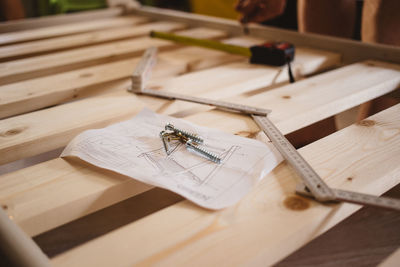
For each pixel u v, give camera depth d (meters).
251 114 0.74
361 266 0.70
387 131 0.67
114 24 1.71
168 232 0.44
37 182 0.55
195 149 0.60
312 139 1.25
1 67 1.11
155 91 0.89
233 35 1.52
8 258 0.37
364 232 0.78
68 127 0.74
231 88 0.92
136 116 0.75
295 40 1.31
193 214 0.47
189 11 3.05
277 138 0.64
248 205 0.48
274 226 0.44
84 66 1.16
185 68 1.12
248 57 1.19
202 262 0.40
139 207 0.75
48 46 1.35
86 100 0.88
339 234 0.78
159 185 0.51
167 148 0.62
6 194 0.52
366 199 0.47
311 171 0.53
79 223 0.78
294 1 1.85
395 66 1.03
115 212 0.78
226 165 0.56
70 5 2.50
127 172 0.55
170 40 1.37
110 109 0.82
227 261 0.40
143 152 0.61
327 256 0.73
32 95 0.90
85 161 0.60
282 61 1.05
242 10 1.42
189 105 0.85
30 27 1.69
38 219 0.49
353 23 1.54
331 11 1.47
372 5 1.22
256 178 0.53
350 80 0.93
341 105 0.82
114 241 0.43
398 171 0.55
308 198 0.49
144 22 1.80
